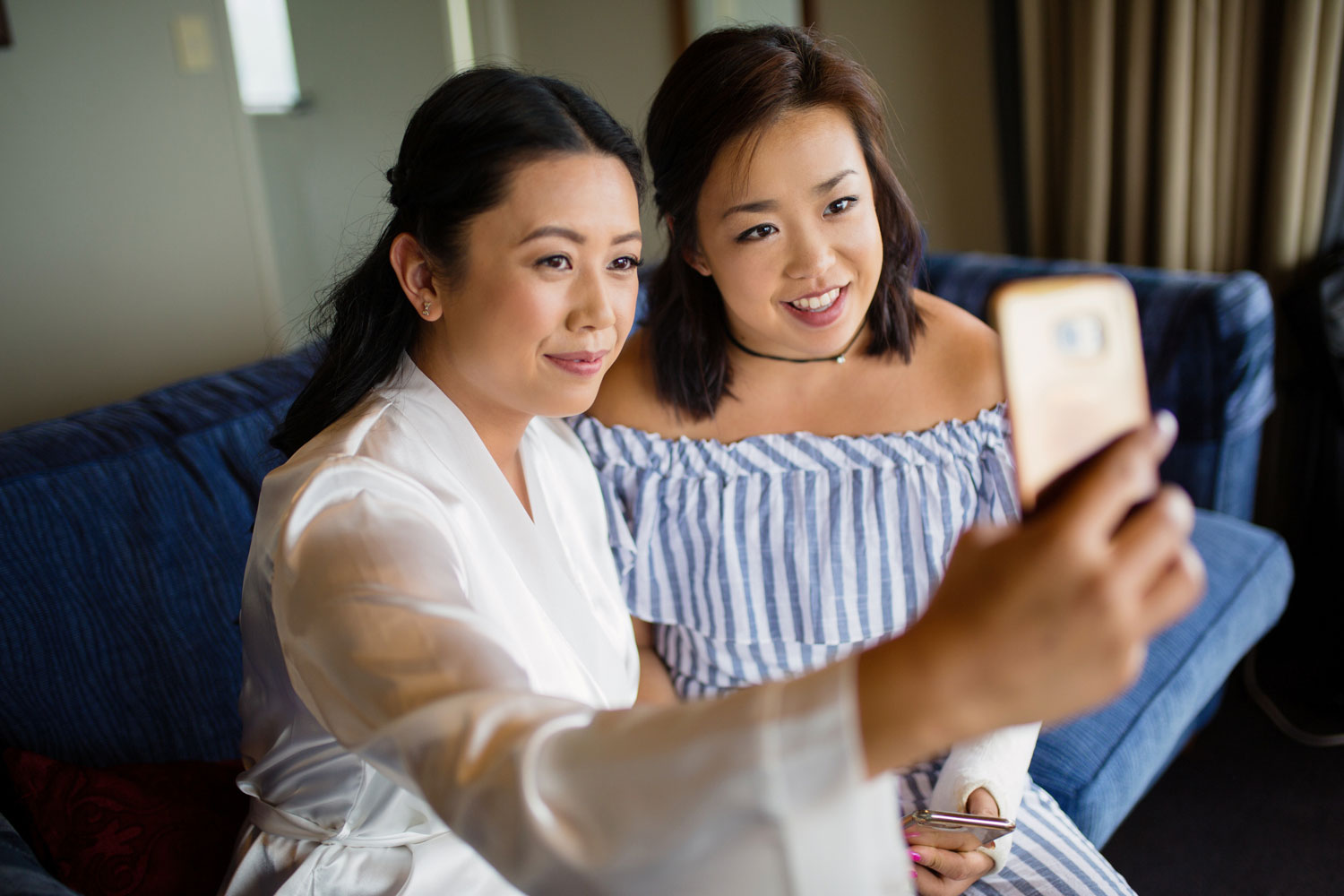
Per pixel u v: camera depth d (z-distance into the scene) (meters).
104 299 2.85
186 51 2.86
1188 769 1.91
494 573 0.86
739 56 1.04
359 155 3.61
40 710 1.14
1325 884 1.61
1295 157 2.10
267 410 1.45
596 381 0.88
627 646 1.08
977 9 2.67
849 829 0.43
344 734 0.61
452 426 0.90
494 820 0.48
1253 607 1.65
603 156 0.83
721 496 1.20
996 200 2.82
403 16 3.58
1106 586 0.37
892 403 1.22
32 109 2.65
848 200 1.06
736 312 1.13
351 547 0.68
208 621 1.29
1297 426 2.23
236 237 3.05
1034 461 0.45
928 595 1.18
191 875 1.02
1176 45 2.16
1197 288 1.84
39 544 1.16
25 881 0.82
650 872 0.45
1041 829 1.13
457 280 0.85
